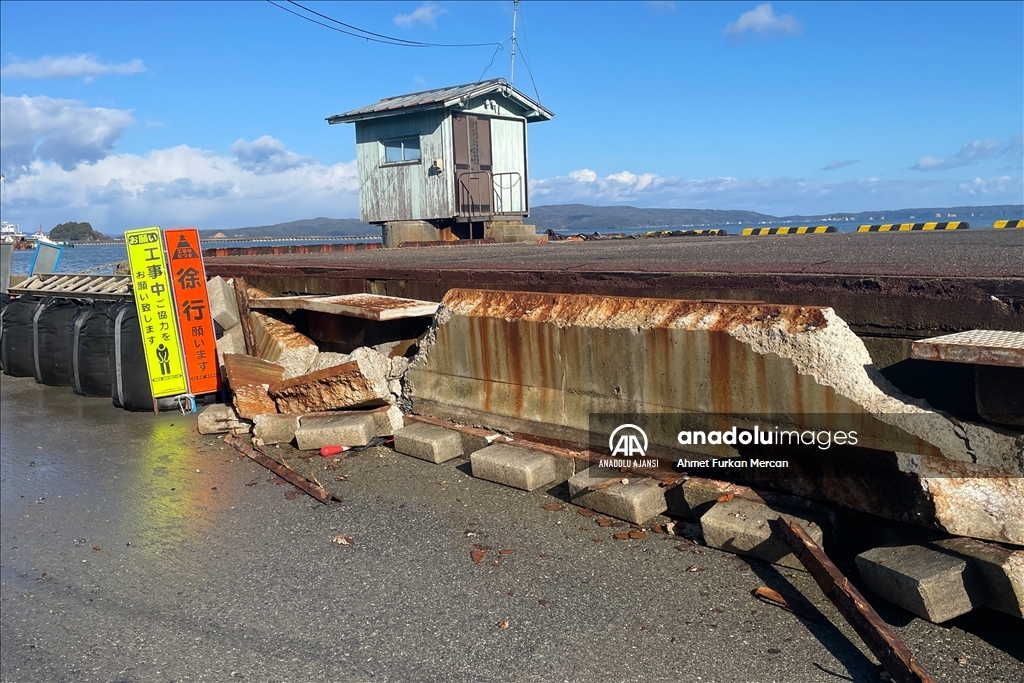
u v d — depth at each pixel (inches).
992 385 150.3
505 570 180.5
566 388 230.4
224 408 325.1
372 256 507.2
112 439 326.0
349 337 338.3
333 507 226.5
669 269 233.9
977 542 143.7
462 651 150.7
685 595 162.7
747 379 184.5
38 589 196.1
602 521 200.4
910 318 173.2
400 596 173.5
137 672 154.7
